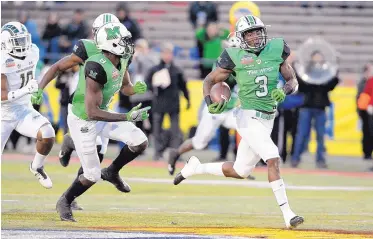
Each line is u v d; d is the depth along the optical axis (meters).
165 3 63.50
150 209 27.06
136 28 50.16
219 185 35.28
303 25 61.16
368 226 23.59
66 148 27.06
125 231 21.75
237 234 21.44
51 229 22.02
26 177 36.00
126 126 24.67
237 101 33.59
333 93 49.25
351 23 60.81
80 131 23.45
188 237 20.55
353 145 49.31
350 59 59.94
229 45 32.34
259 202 29.66
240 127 23.31
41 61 48.34
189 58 58.50
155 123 45.16
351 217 25.72
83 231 21.66
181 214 25.88
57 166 41.38
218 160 44.53
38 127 25.20
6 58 24.80
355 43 60.50
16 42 24.59
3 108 25.25
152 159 46.34
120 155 25.17
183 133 49.31
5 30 24.66
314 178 38.78
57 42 50.84
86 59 23.45
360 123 49.16
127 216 25.16
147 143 24.81
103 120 22.47
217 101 24.06
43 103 50.38
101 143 25.75
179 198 30.55
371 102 45.41
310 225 23.69
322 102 42.81
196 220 24.45
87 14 64.12
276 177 22.61
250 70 22.89
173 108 44.72
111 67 22.55
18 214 25.06
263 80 22.97
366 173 41.47
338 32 60.81
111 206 27.67
